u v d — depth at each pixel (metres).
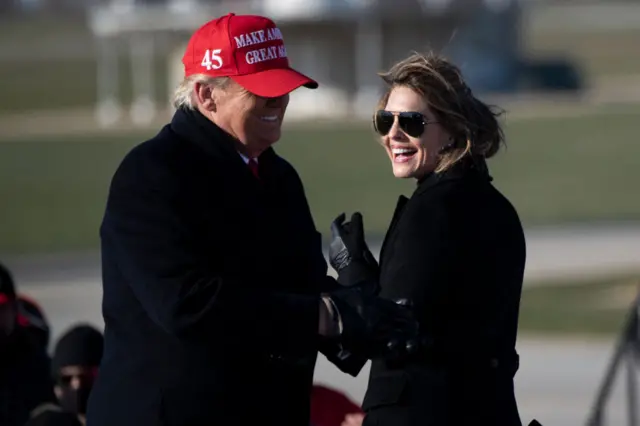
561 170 106.19
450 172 13.17
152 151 12.03
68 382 18.20
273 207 12.59
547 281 55.94
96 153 128.00
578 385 35.53
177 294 11.40
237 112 12.23
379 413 12.77
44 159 122.81
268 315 11.27
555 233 70.38
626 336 20.55
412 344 11.63
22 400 17.62
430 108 13.27
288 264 12.54
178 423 11.81
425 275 12.49
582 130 141.88
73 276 58.28
